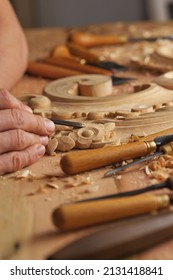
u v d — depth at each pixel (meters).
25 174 0.80
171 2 2.25
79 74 1.18
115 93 1.08
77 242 0.63
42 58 1.36
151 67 1.21
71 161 0.78
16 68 1.14
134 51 1.39
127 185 0.76
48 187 0.77
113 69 1.23
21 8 2.35
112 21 2.34
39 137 0.85
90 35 1.48
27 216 0.71
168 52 1.32
